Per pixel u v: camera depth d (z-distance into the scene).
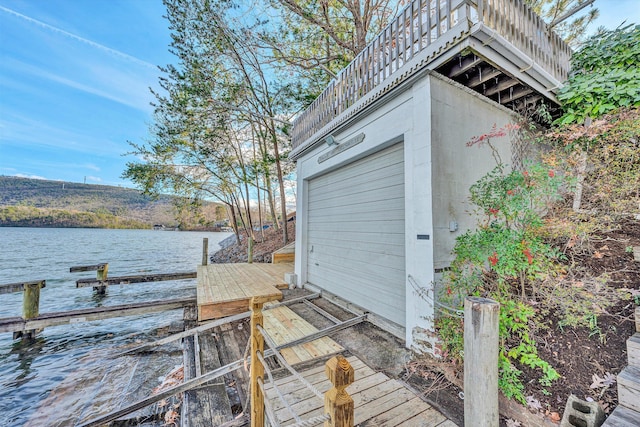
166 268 11.76
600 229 2.56
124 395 3.04
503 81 3.05
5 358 4.04
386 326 3.22
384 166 3.49
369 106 3.43
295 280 5.71
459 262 2.39
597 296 2.01
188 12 7.96
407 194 2.89
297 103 9.66
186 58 8.67
